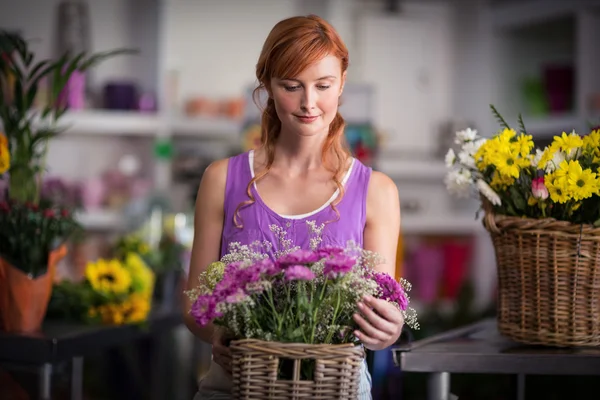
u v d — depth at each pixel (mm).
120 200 5879
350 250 2018
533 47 6723
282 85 2131
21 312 3105
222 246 2332
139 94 6273
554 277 2434
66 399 3801
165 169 6066
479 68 6887
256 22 6586
